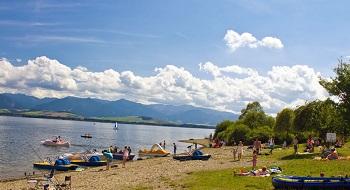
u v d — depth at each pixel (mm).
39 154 92250
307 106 82188
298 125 82375
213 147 109875
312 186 31484
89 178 48219
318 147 76750
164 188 35906
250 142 113188
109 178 46406
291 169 43438
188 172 46562
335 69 58406
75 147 120375
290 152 68562
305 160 52031
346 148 70000
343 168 42562
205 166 54000
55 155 91188
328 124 68500
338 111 59031
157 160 73312
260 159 59312
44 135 174125
